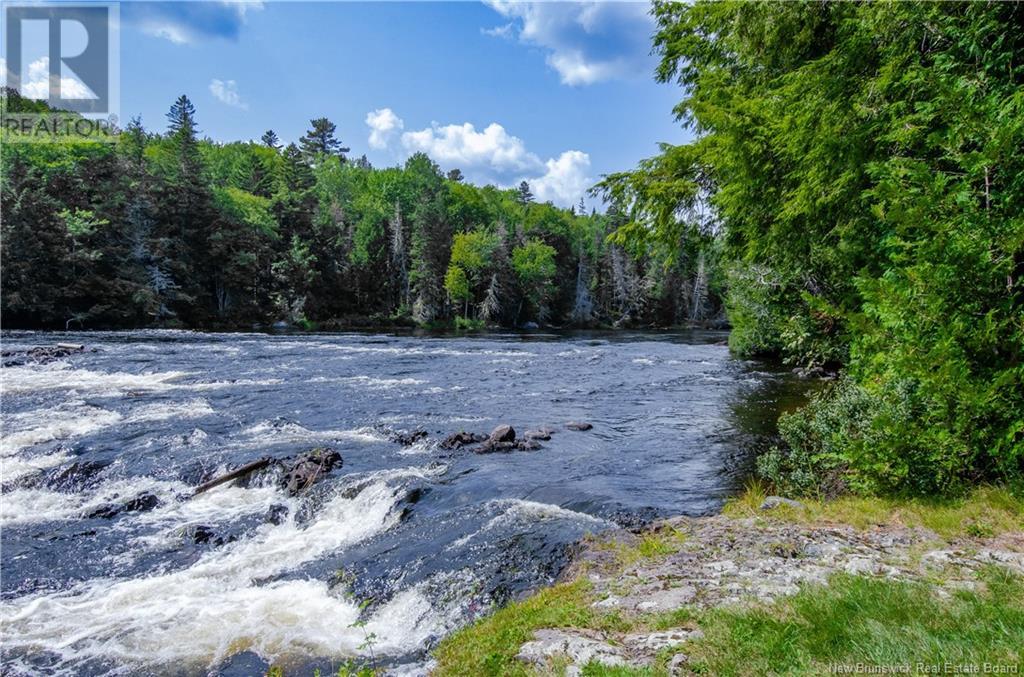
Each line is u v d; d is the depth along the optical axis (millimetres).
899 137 6922
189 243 56688
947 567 4574
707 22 10789
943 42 7465
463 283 74312
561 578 6176
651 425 14844
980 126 6000
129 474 10648
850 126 7816
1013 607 3510
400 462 11188
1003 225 5867
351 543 7863
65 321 44875
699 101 10812
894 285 6461
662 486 9688
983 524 5586
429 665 4457
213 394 18094
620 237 12633
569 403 17891
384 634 5559
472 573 6555
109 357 26578
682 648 3549
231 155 104312
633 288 85750
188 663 5109
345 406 16828
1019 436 6219
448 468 10773
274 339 40969
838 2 8688
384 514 8781
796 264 10922
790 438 10008
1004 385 5910
